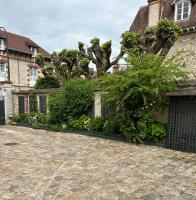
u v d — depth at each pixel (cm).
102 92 1033
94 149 846
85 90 1221
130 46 1229
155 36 1168
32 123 1445
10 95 1653
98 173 588
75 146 895
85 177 560
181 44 1444
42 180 541
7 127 1466
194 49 1383
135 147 880
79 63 1689
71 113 1242
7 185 512
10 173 588
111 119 1059
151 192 475
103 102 1068
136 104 952
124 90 927
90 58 1519
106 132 1066
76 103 1223
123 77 917
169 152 808
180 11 1488
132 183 523
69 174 580
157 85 857
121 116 980
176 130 848
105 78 987
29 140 1018
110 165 653
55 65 1794
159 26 1128
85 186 506
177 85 887
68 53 1716
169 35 1125
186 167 637
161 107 932
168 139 869
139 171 603
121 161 691
